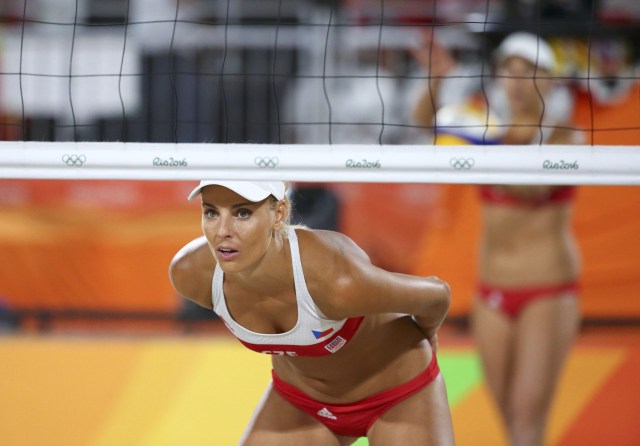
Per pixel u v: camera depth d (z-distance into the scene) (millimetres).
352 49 23078
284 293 10047
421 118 18297
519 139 17281
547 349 17297
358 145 9539
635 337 20562
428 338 11719
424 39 18828
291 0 23531
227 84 22703
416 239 21156
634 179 9484
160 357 19125
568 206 17344
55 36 22828
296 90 22797
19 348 19297
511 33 21844
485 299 17766
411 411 11305
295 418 11883
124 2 23828
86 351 19219
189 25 23453
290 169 9484
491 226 17547
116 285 21203
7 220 21234
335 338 10539
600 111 20484
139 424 18297
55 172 9594
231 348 19250
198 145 9562
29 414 18484
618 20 21797
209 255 10250
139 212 21375
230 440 17922
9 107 22172
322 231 10281
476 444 17875
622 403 18438
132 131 22062
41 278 21172
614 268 20703
